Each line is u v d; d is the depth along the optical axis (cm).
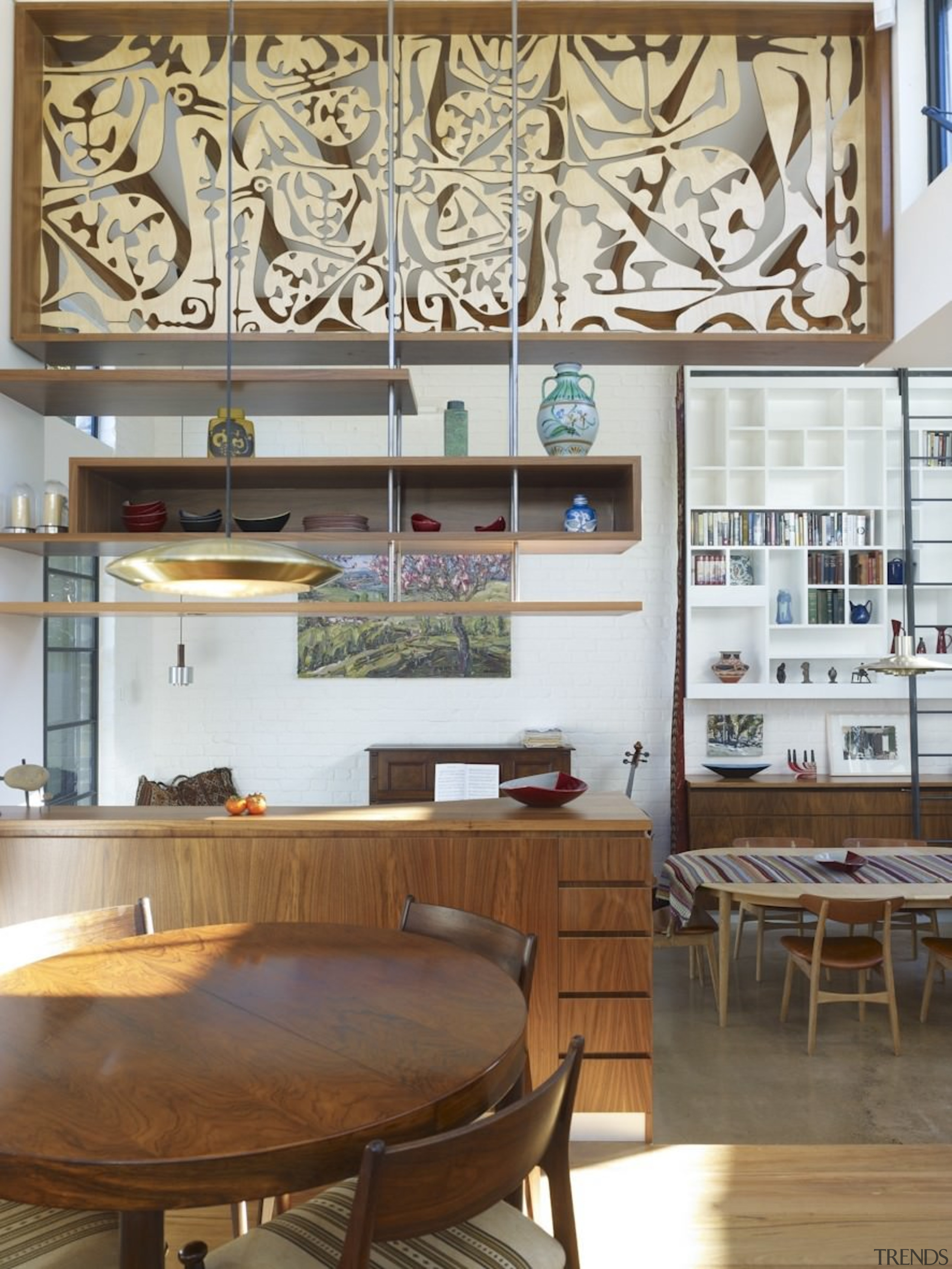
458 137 393
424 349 397
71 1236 166
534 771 681
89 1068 164
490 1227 168
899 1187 295
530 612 393
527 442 722
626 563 730
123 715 664
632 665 730
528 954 225
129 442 683
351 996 199
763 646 688
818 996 444
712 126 389
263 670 734
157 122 394
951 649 691
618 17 380
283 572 232
